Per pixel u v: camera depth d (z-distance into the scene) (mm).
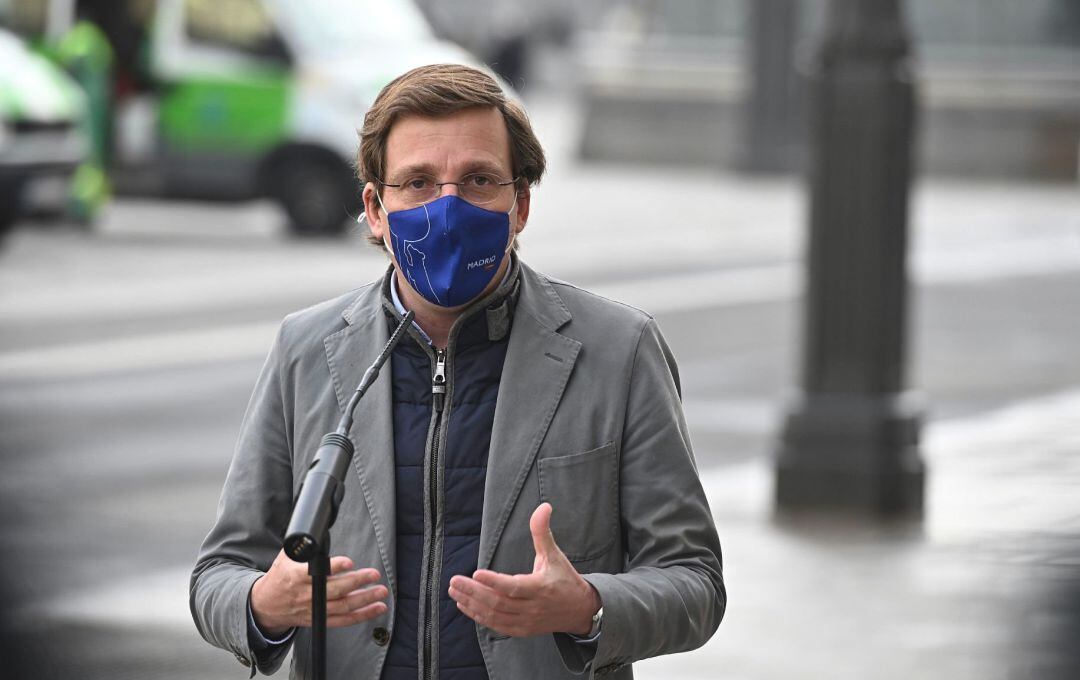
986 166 70625
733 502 21719
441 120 7516
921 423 21734
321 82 46094
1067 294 41062
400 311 7844
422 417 7773
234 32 46344
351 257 44562
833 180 21484
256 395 8109
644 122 75312
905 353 21797
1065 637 15875
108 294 38000
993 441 25484
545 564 7137
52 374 29500
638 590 7355
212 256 44312
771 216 56750
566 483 7613
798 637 15883
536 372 7711
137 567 18312
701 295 39531
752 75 70125
